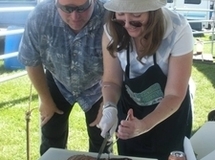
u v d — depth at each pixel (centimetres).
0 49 557
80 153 139
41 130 202
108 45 141
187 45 135
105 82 150
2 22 610
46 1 161
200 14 913
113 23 136
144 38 132
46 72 188
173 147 158
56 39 159
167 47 136
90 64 164
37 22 159
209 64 574
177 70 137
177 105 135
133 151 164
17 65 495
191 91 172
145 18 126
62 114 194
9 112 350
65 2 144
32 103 375
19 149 280
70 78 172
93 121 189
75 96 184
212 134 151
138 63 143
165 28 133
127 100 157
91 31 156
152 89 147
